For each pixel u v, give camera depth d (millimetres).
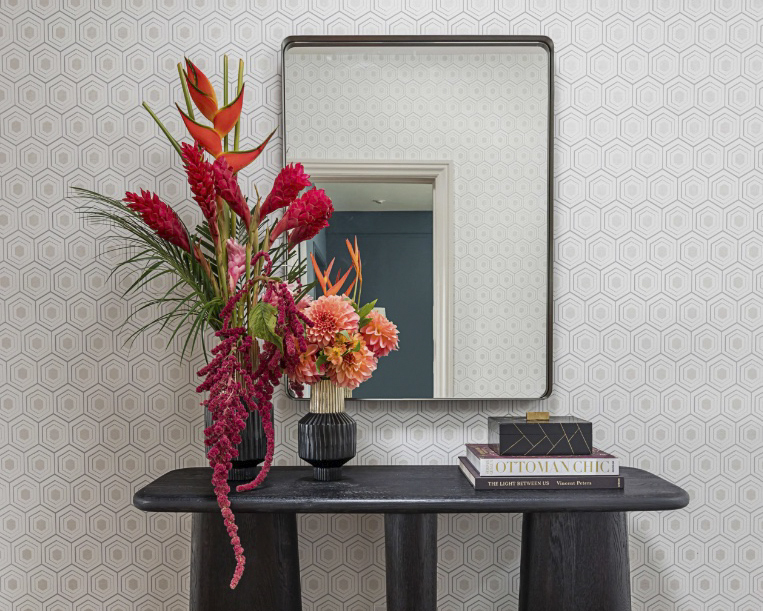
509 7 1451
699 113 1458
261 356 1118
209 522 1194
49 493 1431
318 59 1423
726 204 1460
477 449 1242
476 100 1429
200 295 1223
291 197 1165
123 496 1432
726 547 1450
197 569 1194
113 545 1431
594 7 1452
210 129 1147
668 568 1448
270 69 1443
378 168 1423
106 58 1440
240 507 1091
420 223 1425
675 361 1454
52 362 1437
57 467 1431
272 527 1202
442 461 1445
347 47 1425
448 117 1428
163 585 1430
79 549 1431
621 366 1451
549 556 1201
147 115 1444
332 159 1422
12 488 1430
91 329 1439
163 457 1436
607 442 1451
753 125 1460
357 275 1416
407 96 1429
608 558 1182
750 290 1459
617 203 1453
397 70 1428
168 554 1430
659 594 1445
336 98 1423
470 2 1451
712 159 1459
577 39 1452
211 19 1441
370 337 1231
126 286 1439
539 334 1424
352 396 1418
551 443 1178
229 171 1102
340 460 1220
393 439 1442
